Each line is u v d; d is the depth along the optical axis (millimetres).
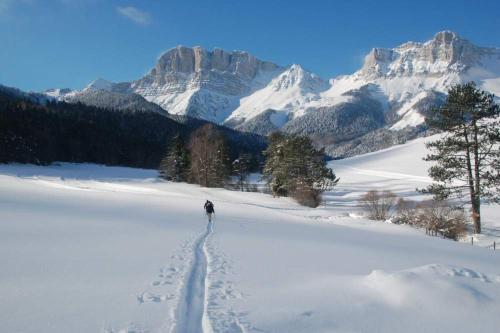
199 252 13164
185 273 9719
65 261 10406
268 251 13680
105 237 15156
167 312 6773
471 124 28859
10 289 7754
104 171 90500
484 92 28000
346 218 34594
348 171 111250
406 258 13523
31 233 15055
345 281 8914
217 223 24172
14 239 13484
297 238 18297
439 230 29984
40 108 115312
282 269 10523
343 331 6176
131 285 8375
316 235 20500
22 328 5867
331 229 25188
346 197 63125
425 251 16453
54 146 98438
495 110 27875
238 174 72312
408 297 7469
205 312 6840
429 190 30812
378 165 114562
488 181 29109
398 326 6410
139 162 118562
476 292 7812
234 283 8891
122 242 14148
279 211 38656
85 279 8703
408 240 21547
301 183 51281
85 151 108125
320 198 52031
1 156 82875
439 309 7074
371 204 43344
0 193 37938
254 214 33812
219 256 12250
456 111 28828
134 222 21172
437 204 35562
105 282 8531
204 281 9156
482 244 26781
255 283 8922
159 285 8477
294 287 8586
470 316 6871
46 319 6250
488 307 7234
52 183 59656
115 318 6395
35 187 49719
